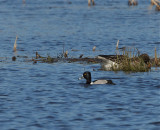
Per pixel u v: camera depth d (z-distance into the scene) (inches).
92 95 620.7
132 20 1747.0
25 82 713.0
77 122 502.3
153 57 973.8
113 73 784.3
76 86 680.4
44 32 1465.3
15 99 601.3
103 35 1390.3
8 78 745.6
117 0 2600.9
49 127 486.0
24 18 1831.9
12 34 1424.7
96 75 767.1
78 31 1483.8
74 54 1050.7
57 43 1241.4
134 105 567.8
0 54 1045.8
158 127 484.4
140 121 504.7
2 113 537.0
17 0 2652.6
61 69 833.5
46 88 667.4
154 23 1654.8
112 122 501.7
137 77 742.5
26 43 1240.2
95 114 530.9
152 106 562.9
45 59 958.4
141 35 1376.7
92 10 2111.2
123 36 1362.0
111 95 619.5
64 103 579.8
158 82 700.0
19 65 880.3
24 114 532.7
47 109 553.3
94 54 1048.2
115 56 837.2
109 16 1879.9
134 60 829.8
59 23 1681.8
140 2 2471.7
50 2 2544.3
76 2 2524.6
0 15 1925.4
